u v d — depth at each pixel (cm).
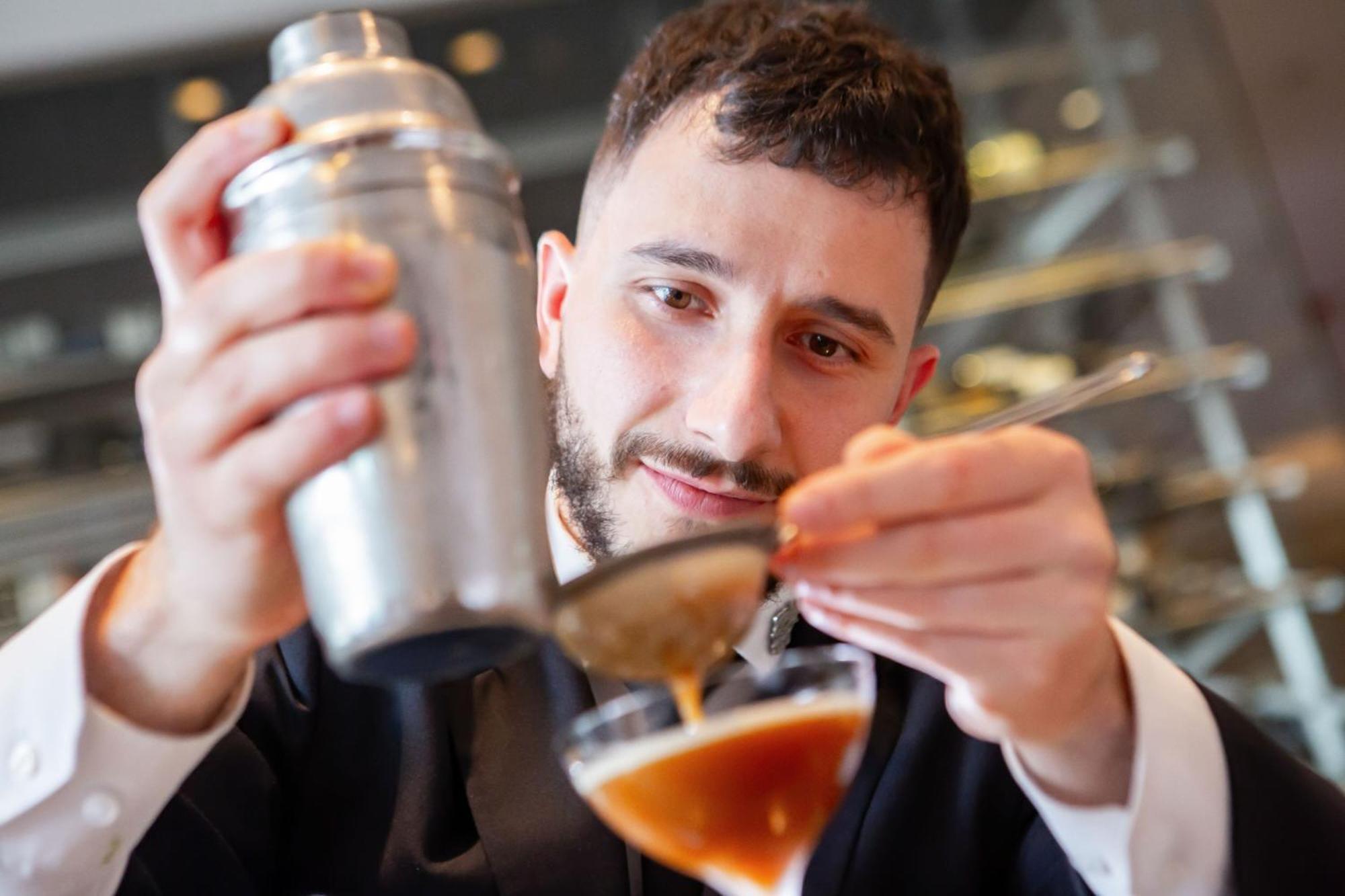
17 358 331
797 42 125
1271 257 335
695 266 119
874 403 129
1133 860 88
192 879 100
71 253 345
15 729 77
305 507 62
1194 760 89
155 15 339
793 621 128
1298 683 311
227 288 61
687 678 75
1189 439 329
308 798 113
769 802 71
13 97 341
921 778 119
